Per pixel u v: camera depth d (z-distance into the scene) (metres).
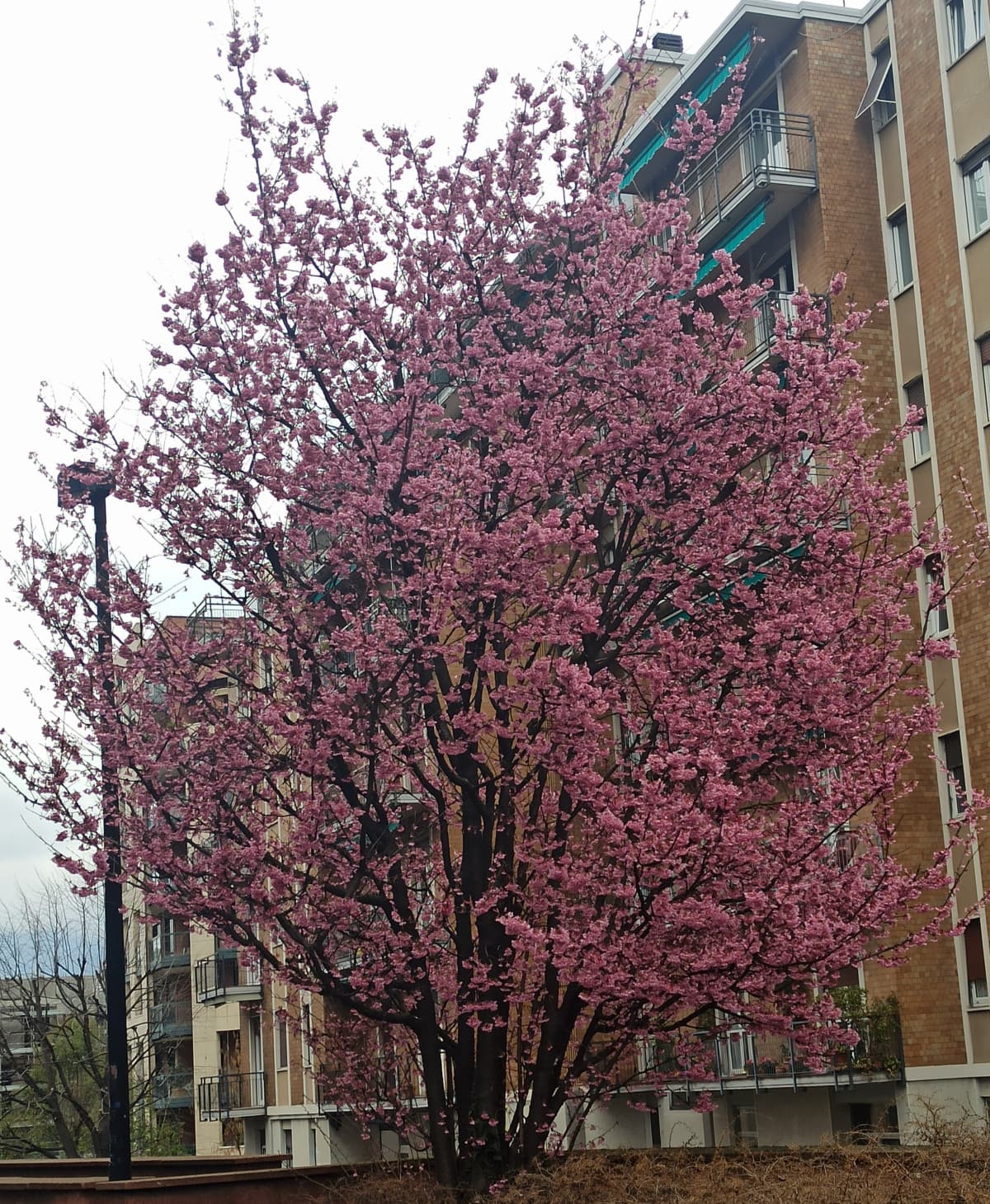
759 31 26.53
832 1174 11.44
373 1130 22.78
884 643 14.70
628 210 16.39
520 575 13.41
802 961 12.91
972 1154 11.68
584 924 13.62
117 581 14.73
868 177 26.06
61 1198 14.59
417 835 15.98
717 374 15.83
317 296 15.01
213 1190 14.38
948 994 22.80
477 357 15.13
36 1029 39.34
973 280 23.12
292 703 14.07
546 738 13.25
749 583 15.13
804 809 13.64
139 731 14.42
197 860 14.16
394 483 13.85
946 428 23.41
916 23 24.59
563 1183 12.54
